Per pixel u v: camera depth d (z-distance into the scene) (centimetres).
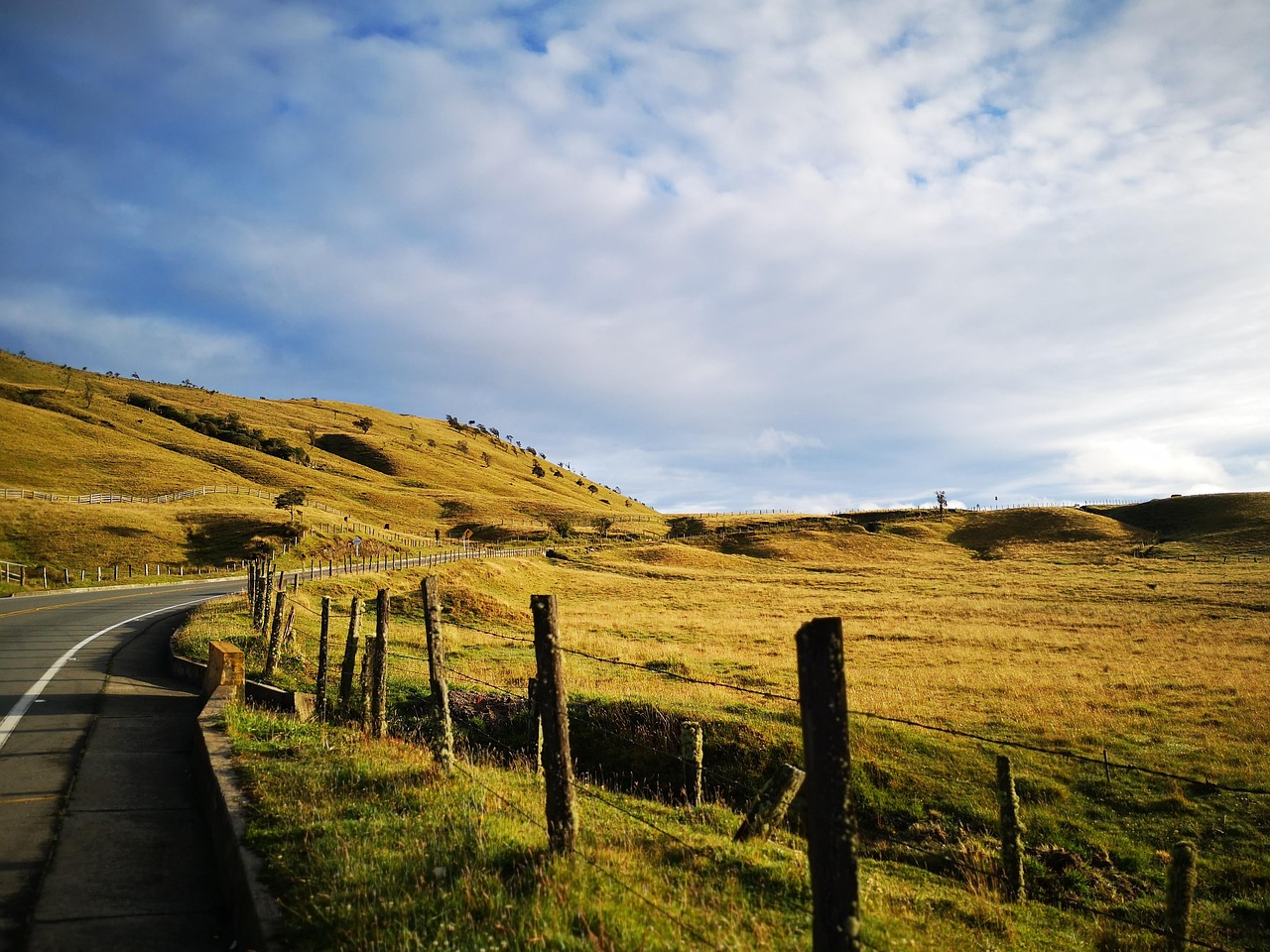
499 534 10700
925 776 1454
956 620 4156
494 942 437
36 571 4712
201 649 1669
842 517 12925
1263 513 10238
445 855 565
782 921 548
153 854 655
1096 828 1298
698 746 1172
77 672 1491
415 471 17288
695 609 4662
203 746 883
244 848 579
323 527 7144
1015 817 1021
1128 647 3122
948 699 2041
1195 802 1378
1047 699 2064
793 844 912
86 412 13100
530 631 3344
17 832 679
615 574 7088
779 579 6975
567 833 557
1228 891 1106
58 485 8162
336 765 815
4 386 13925
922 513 12719
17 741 977
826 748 344
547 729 564
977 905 862
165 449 12125
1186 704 2052
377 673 1020
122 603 3111
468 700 1623
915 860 1150
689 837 804
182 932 526
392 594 3825
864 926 616
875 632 3616
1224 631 3575
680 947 441
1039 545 10050
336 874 530
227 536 6172
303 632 2219
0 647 1833
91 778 841
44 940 497
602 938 434
